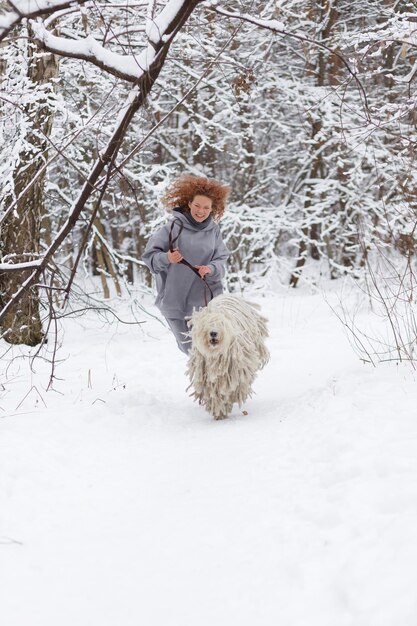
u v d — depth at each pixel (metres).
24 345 9.46
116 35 4.30
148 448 5.03
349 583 2.79
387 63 14.16
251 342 5.79
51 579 3.14
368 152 13.05
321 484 3.78
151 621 2.78
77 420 5.48
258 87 13.83
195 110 15.45
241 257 17.58
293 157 16.86
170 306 6.30
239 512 3.68
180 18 4.02
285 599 2.82
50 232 13.30
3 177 9.35
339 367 7.19
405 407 4.66
